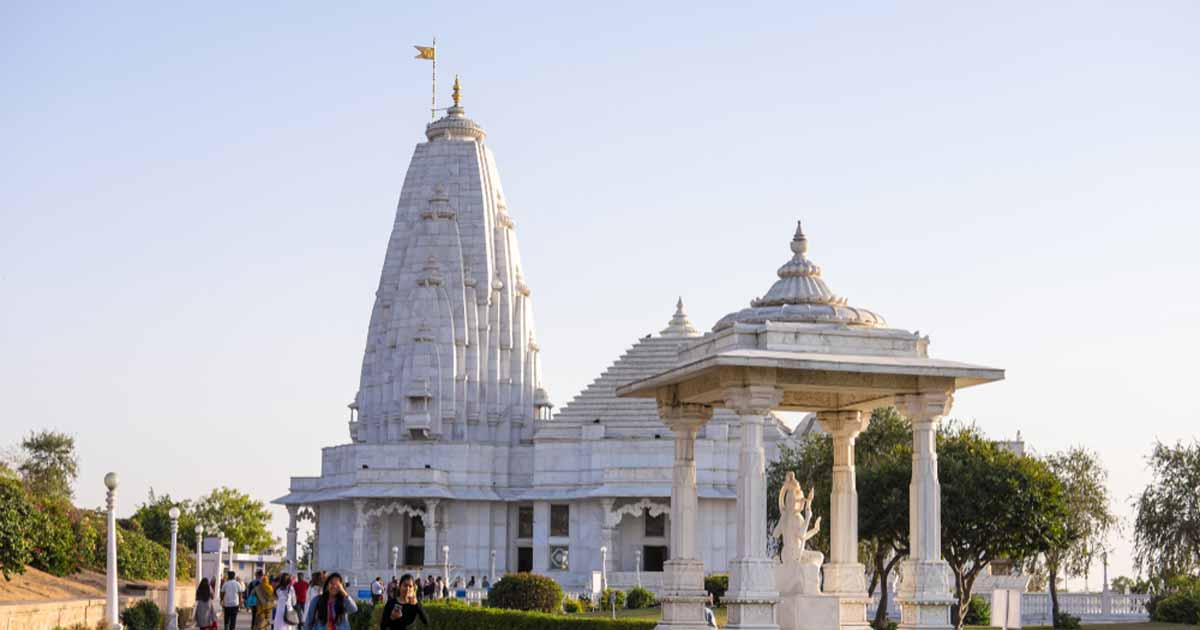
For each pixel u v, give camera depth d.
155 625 63.88
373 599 83.25
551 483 152.25
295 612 53.56
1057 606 82.50
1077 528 80.31
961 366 38.03
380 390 163.88
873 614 87.94
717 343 39.94
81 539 89.94
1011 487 63.12
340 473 159.88
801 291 41.41
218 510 191.12
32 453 134.00
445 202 166.38
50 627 52.59
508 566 155.00
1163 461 77.12
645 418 152.38
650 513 148.88
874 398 40.91
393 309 164.75
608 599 113.06
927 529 38.19
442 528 153.38
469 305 164.12
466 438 161.00
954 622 66.00
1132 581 108.38
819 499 77.56
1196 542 75.88
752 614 36.84
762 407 37.62
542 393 168.25
